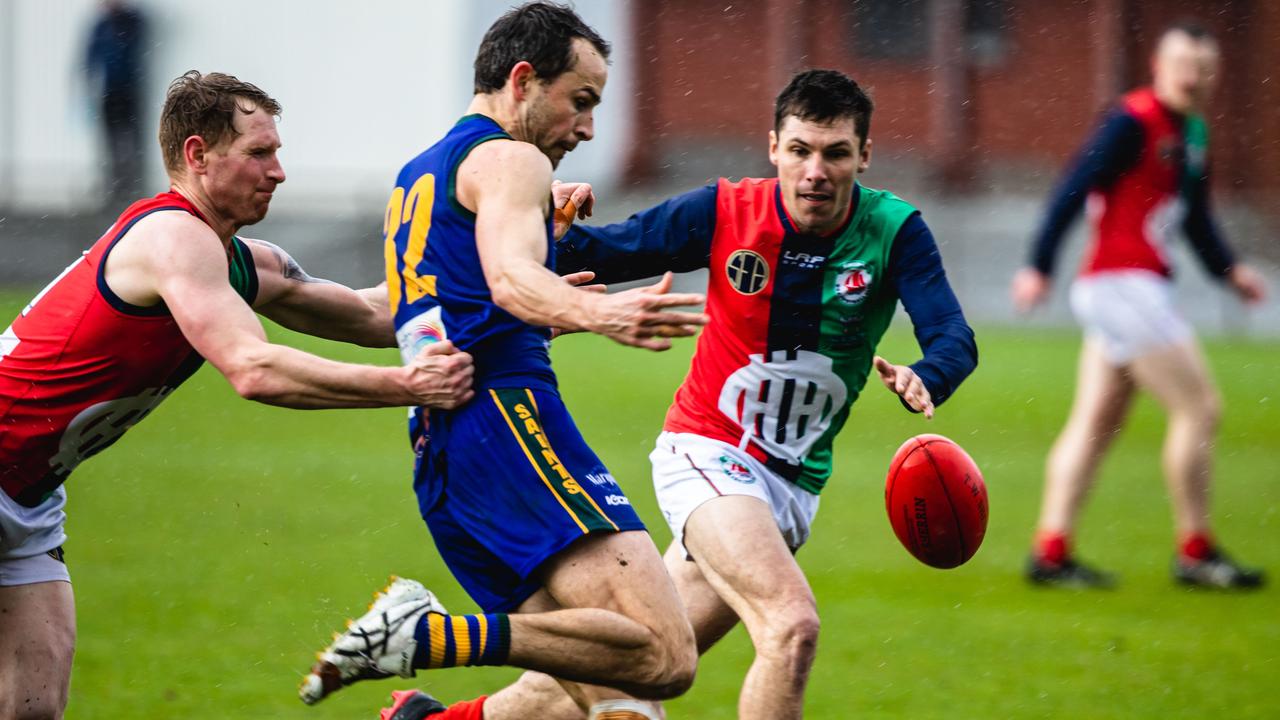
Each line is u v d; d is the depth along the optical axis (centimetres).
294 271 1864
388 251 1706
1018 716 2177
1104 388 3072
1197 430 3048
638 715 1648
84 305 1650
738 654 2642
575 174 10606
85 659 2433
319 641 2561
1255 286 3253
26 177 8125
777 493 1925
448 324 1630
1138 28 10425
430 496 1673
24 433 1684
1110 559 3353
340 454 4556
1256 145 10144
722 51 10525
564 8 1700
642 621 1584
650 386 5972
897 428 5147
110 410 1706
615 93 10544
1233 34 10194
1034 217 8875
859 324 1908
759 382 1900
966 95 10556
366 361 6200
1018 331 7744
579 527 1585
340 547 3312
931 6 10562
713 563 1786
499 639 1557
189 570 3080
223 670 2384
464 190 1616
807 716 2180
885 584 3088
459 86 9831
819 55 10625
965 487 1858
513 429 1609
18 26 9294
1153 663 2475
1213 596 2986
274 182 1703
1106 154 3047
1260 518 3859
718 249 1900
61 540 1777
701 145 10600
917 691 2308
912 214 1900
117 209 7875
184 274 1598
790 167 1834
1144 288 3019
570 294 1505
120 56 7900
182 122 1667
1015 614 2828
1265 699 2269
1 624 1714
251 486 4012
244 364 1556
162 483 4038
